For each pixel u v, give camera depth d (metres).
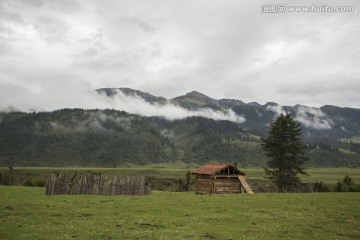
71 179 52.25
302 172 75.06
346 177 75.50
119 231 23.48
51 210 32.50
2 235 21.48
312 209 35.38
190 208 35.59
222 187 59.28
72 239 20.83
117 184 53.31
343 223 28.05
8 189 56.25
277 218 29.95
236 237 22.36
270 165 76.44
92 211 32.75
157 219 28.56
